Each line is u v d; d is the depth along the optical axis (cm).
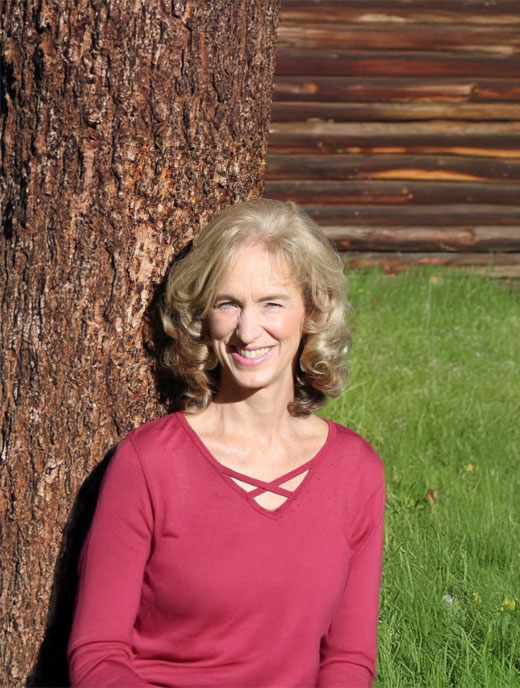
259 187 246
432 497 409
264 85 238
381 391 531
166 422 215
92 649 197
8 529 230
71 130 213
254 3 229
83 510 230
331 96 834
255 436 215
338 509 213
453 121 845
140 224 222
